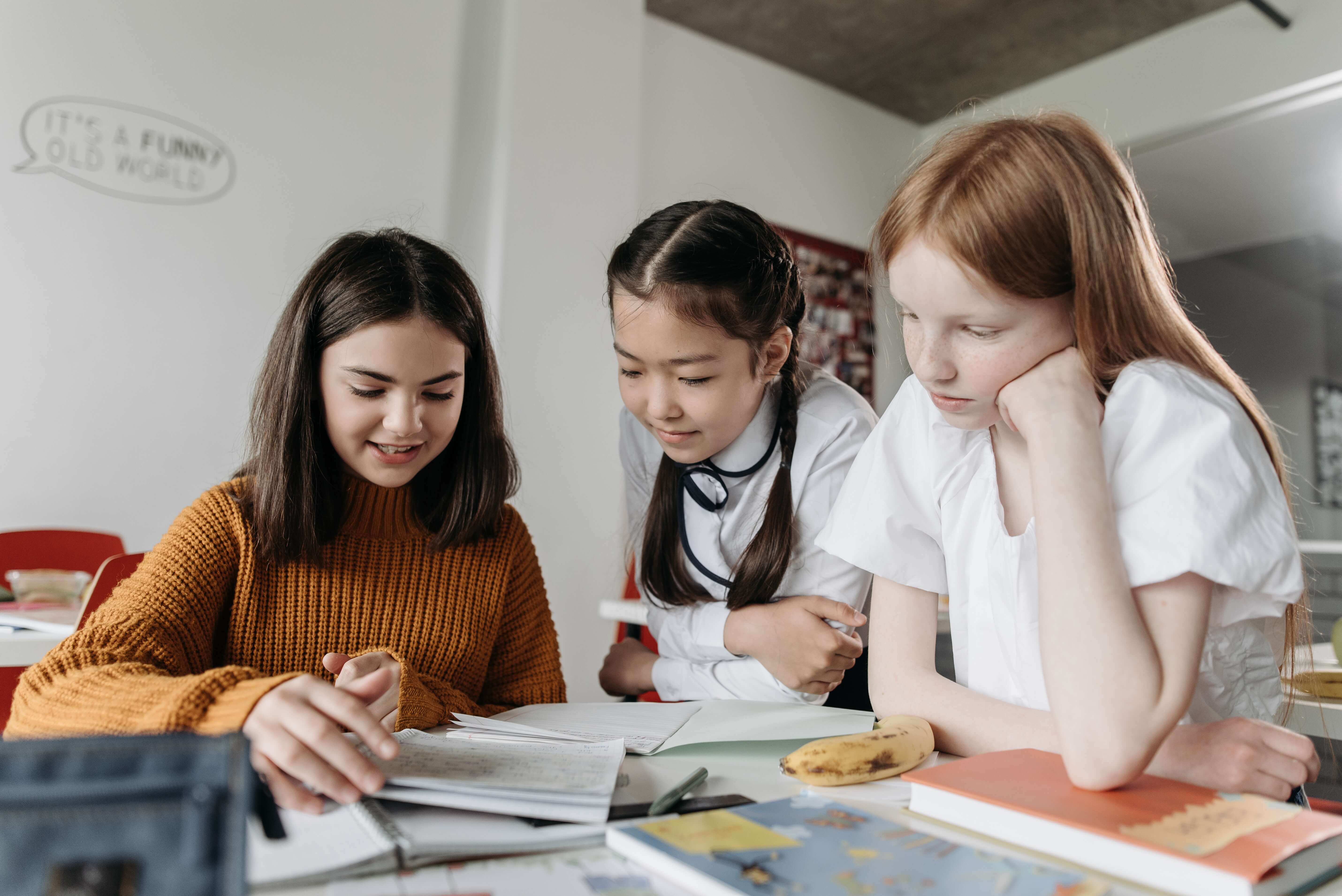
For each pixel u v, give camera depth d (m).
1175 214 3.99
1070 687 0.56
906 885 0.41
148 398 2.43
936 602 0.87
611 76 3.12
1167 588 0.58
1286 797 0.58
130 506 2.39
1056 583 0.59
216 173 2.54
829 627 1.03
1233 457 0.60
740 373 1.02
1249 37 3.28
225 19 2.57
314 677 0.65
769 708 0.85
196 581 0.88
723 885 0.41
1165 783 0.55
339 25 2.74
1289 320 4.02
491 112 2.96
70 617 1.39
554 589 2.87
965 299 0.64
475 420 1.03
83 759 0.31
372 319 0.86
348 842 0.47
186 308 2.48
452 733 0.72
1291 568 0.59
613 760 0.64
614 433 3.04
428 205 2.87
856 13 3.47
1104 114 3.67
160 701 0.60
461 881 0.44
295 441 0.92
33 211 2.31
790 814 0.52
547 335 2.92
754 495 1.17
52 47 2.34
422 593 1.01
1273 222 3.97
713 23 3.56
